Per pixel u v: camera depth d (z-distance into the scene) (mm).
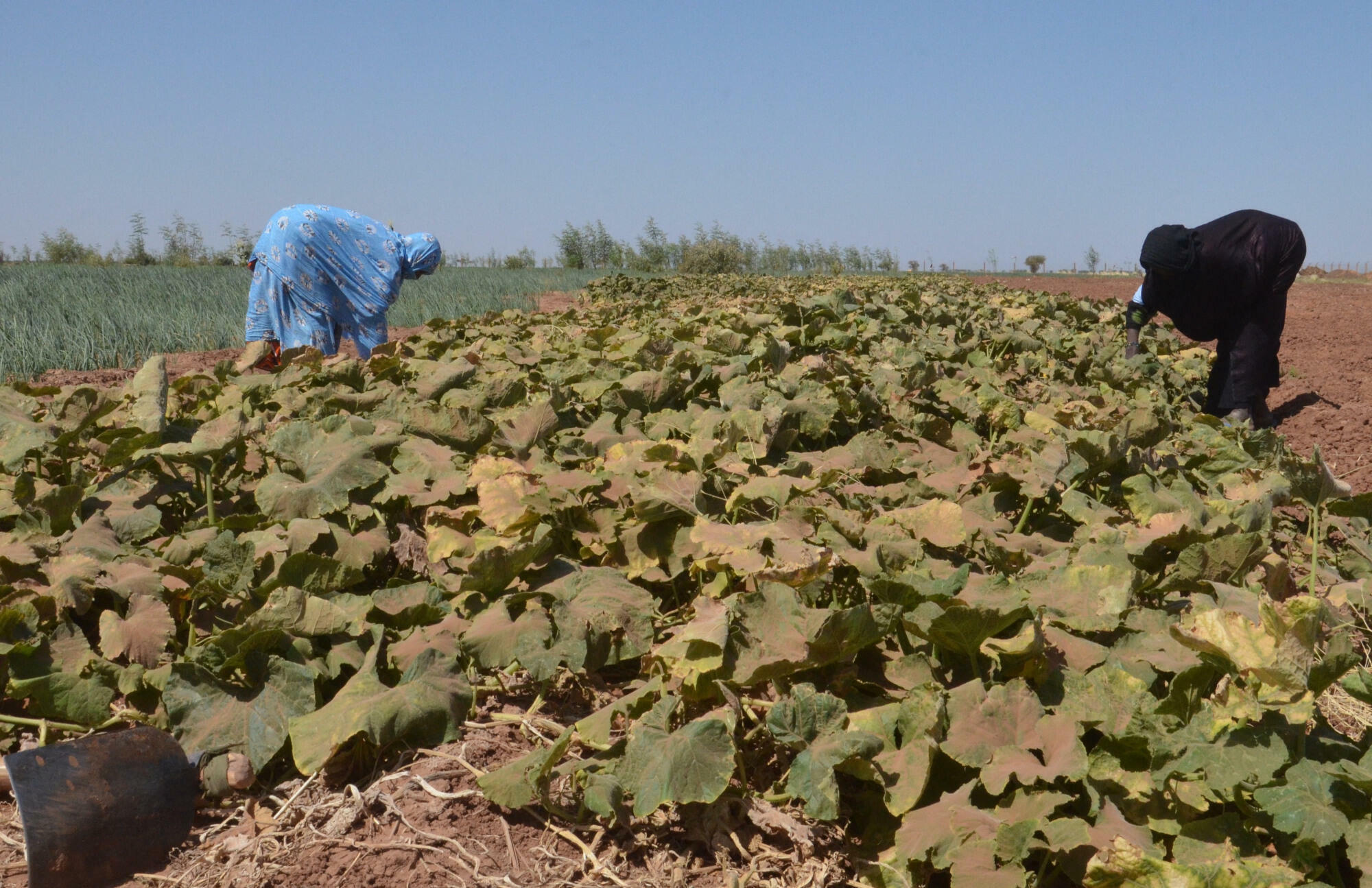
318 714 2230
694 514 3062
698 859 2041
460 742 2338
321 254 7254
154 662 2461
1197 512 3365
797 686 2141
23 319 10117
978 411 4848
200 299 14766
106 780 2025
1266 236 6305
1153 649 2436
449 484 3221
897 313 8273
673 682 2438
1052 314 10203
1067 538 3521
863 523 3059
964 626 2240
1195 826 1938
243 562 2641
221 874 1972
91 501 3209
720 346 5938
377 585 3104
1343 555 3400
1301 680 1935
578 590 2693
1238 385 6523
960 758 2057
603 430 4020
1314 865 1828
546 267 49094
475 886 1930
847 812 2160
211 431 3227
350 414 4152
